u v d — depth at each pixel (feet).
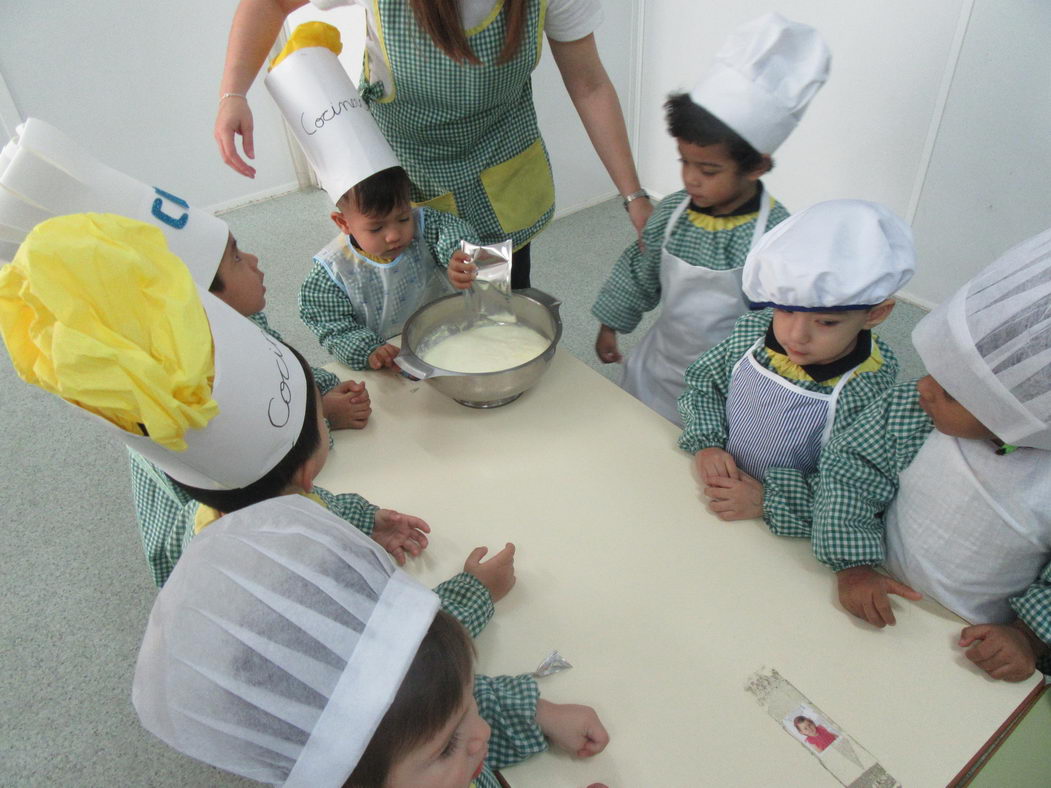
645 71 8.76
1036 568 2.40
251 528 1.77
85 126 8.90
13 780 4.35
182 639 1.59
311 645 1.59
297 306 8.11
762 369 3.16
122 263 1.84
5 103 8.30
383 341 4.00
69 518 5.94
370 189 3.60
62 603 5.31
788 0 6.88
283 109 3.66
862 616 2.47
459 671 1.74
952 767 2.09
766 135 3.53
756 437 3.21
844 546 2.56
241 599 1.61
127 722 4.61
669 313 4.38
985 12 5.63
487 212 4.64
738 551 2.76
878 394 3.00
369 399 3.62
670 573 2.69
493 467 3.22
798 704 2.26
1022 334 1.93
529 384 3.39
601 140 4.52
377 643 1.62
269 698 1.55
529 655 2.46
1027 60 5.56
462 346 3.71
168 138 9.50
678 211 4.16
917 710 2.22
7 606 5.30
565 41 4.20
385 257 4.04
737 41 3.54
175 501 3.17
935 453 2.47
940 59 6.04
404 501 3.08
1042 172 5.84
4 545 5.74
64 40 8.32
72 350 1.71
